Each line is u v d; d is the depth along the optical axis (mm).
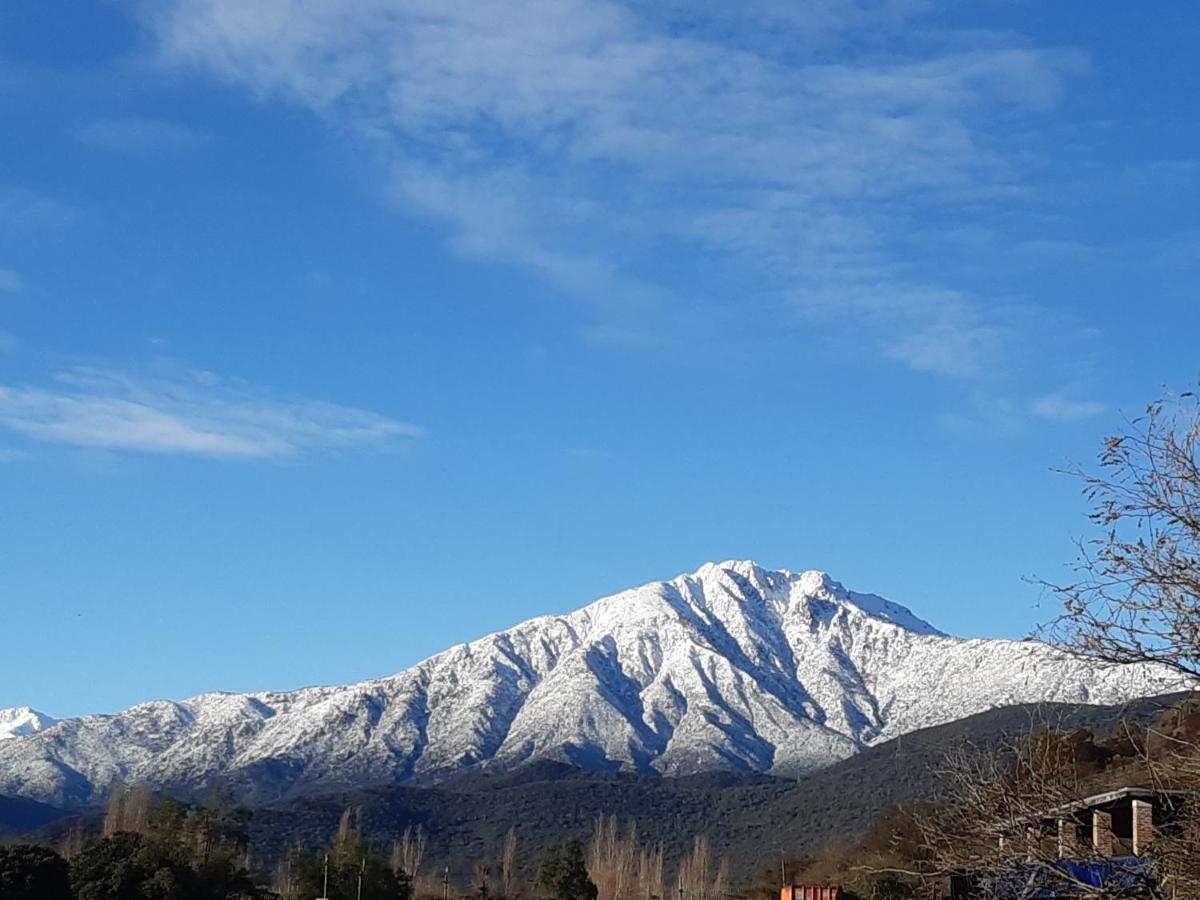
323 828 168500
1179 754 16047
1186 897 15586
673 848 162125
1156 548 15711
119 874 74188
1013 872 16844
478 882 125688
